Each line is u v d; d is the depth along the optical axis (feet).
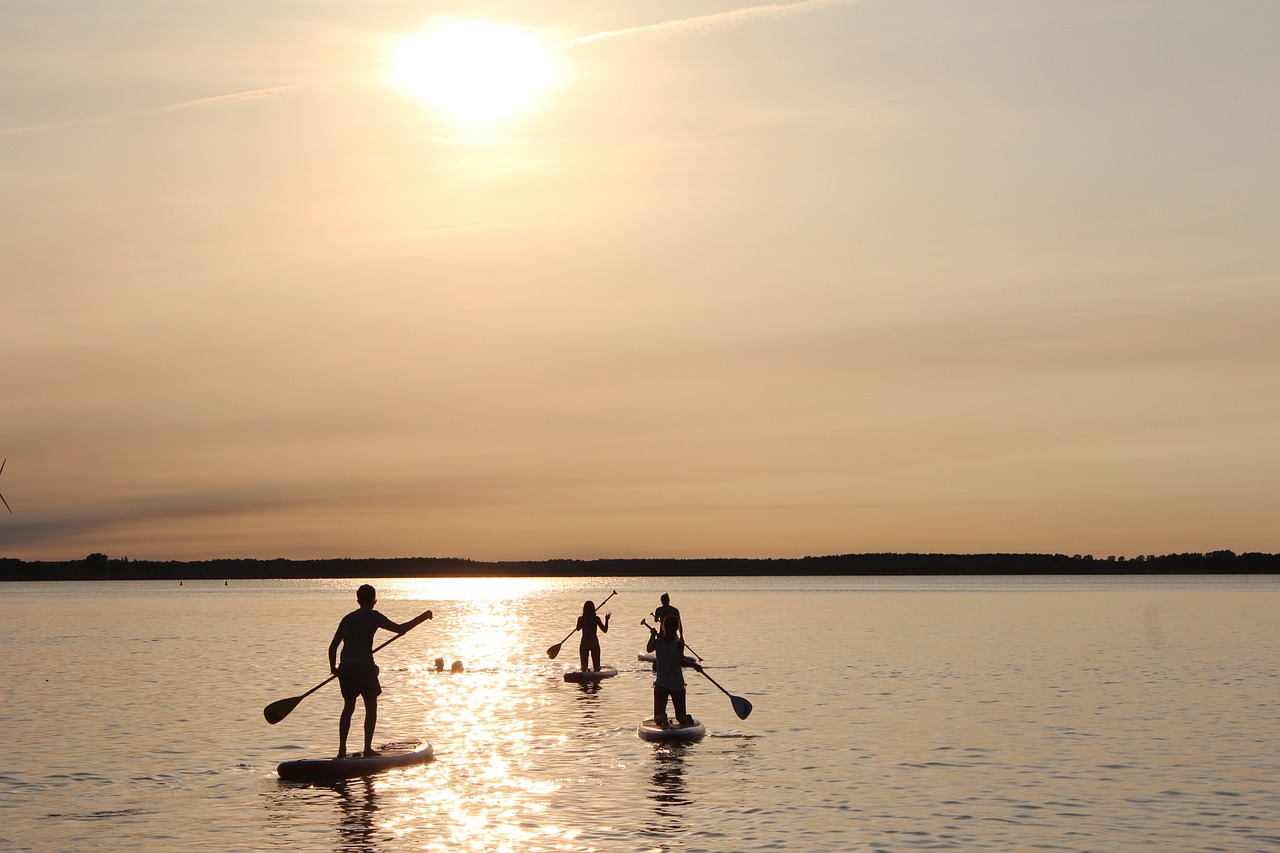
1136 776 53.67
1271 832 43.11
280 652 136.87
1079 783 52.13
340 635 56.59
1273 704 79.25
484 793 50.34
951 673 102.99
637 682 97.35
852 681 96.17
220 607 330.13
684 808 47.26
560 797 49.49
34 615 264.93
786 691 88.58
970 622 198.39
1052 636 156.76
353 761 54.54
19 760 58.90
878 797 49.32
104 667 115.03
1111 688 89.71
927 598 366.02
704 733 65.62
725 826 44.27
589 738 65.46
